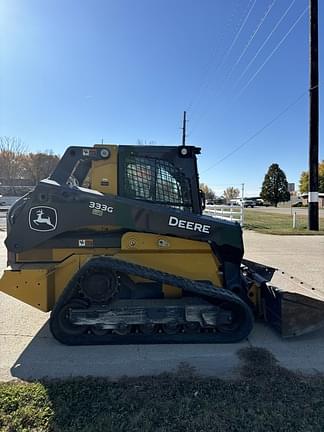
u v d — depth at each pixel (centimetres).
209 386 307
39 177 5088
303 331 414
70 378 322
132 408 272
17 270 411
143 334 405
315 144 1684
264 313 471
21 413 263
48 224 411
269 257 988
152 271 405
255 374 332
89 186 445
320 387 308
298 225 1998
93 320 391
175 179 453
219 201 4681
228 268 439
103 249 425
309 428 250
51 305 417
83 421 256
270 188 8225
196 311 399
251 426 253
